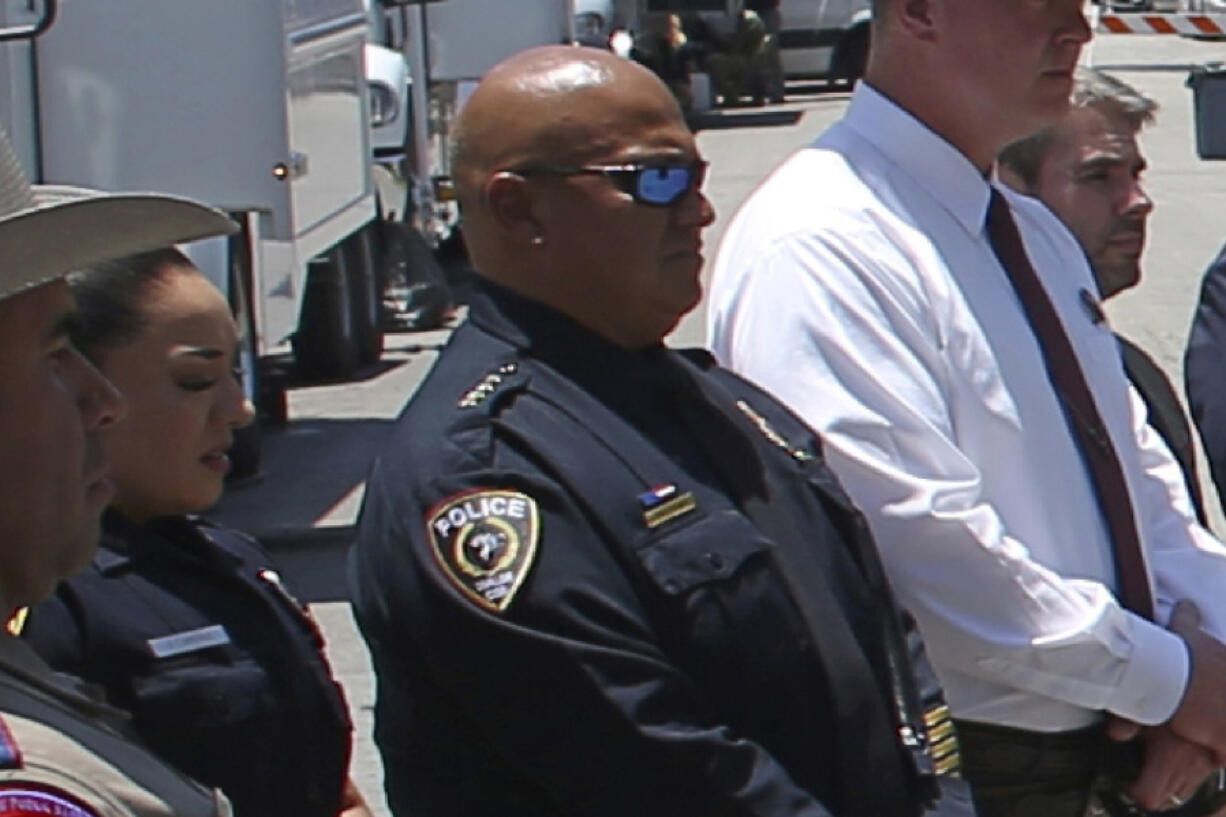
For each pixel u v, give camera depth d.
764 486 3.62
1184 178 25.61
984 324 4.31
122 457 3.71
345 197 13.83
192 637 3.71
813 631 3.52
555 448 3.48
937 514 4.12
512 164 3.58
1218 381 5.61
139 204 2.34
